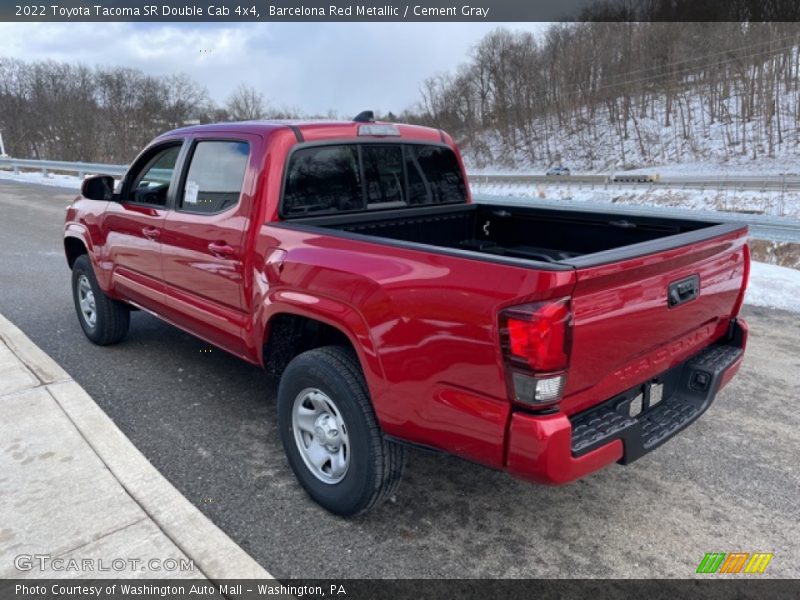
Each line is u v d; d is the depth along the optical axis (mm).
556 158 61312
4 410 3717
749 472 3377
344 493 2807
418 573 2568
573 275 2061
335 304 2736
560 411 2242
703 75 58000
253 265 3254
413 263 2441
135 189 4418
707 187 35031
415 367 2441
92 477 3062
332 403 2803
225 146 3547
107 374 4605
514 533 2844
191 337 5473
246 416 3961
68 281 7559
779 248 14727
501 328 2152
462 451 2406
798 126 47812
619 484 3266
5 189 20219
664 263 2504
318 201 3559
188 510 2832
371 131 3842
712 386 2969
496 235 4582
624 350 2471
